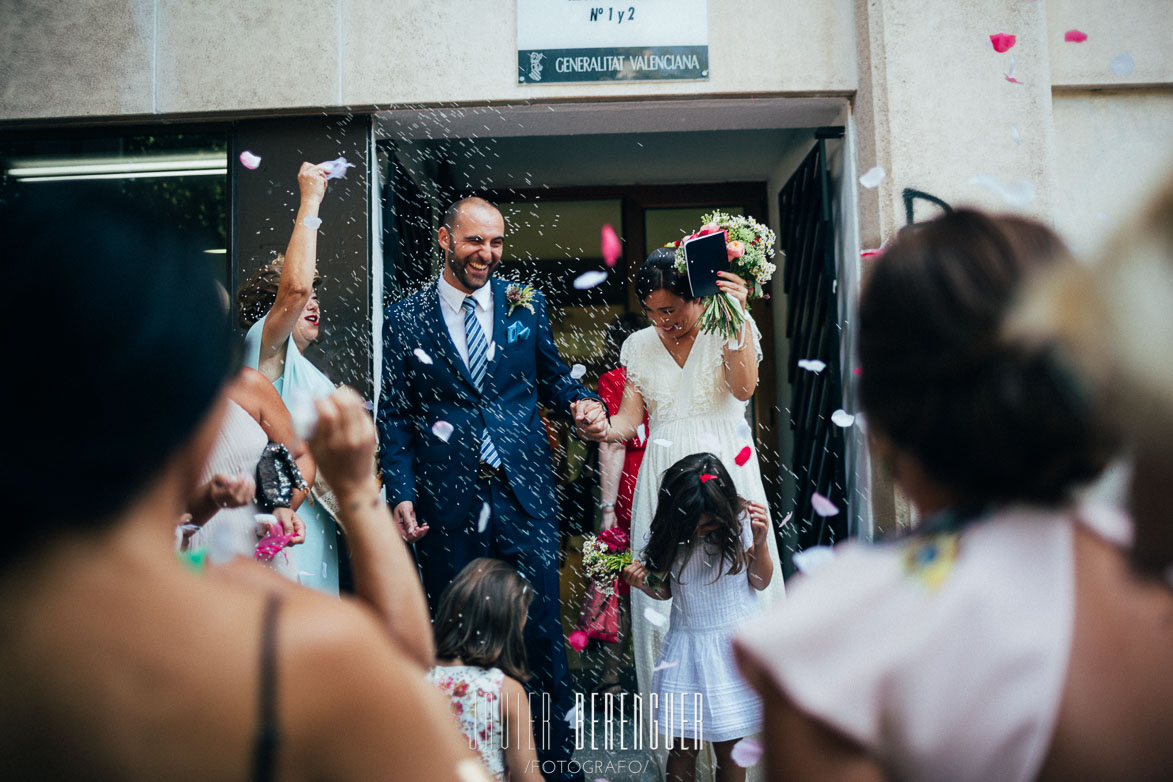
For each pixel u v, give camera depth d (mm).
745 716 2908
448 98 3793
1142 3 3814
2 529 702
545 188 5391
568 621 4895
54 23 3836
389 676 738
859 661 771
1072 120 3871
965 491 841
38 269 729
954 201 3621
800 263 4566
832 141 4125
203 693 676
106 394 718
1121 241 747
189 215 3889
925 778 731
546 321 3633
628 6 3799
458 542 3379
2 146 3945
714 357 3422
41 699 667
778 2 3811
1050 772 716
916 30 3662
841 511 4043
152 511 752
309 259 3094
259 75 3803
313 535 3154
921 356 825
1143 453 750
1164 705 720
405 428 3473
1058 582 765
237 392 2717
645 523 3457
